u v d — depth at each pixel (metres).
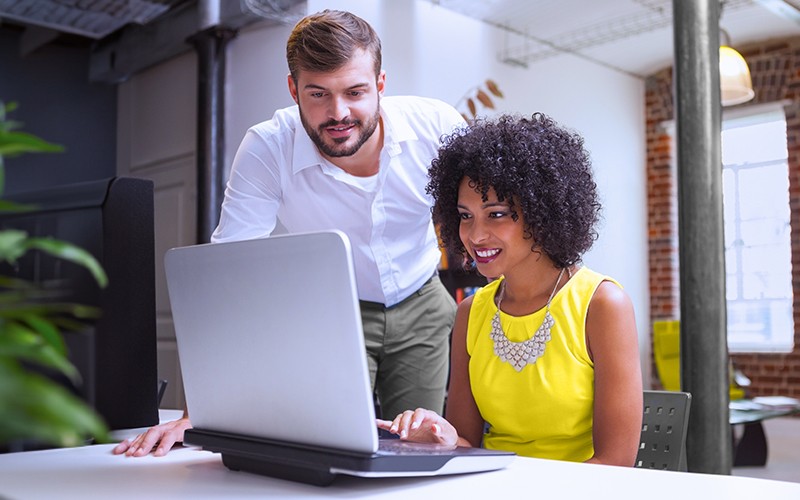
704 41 3.01
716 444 2.92
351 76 1.66
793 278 6.65
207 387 1.09
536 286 1.43
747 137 7.10
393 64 4.97
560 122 6.45
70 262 1.18
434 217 1.61
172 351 4.70
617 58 6.92
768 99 6.85
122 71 5.01
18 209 0.52
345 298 0.87
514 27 5.90
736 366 6.86
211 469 1.07
